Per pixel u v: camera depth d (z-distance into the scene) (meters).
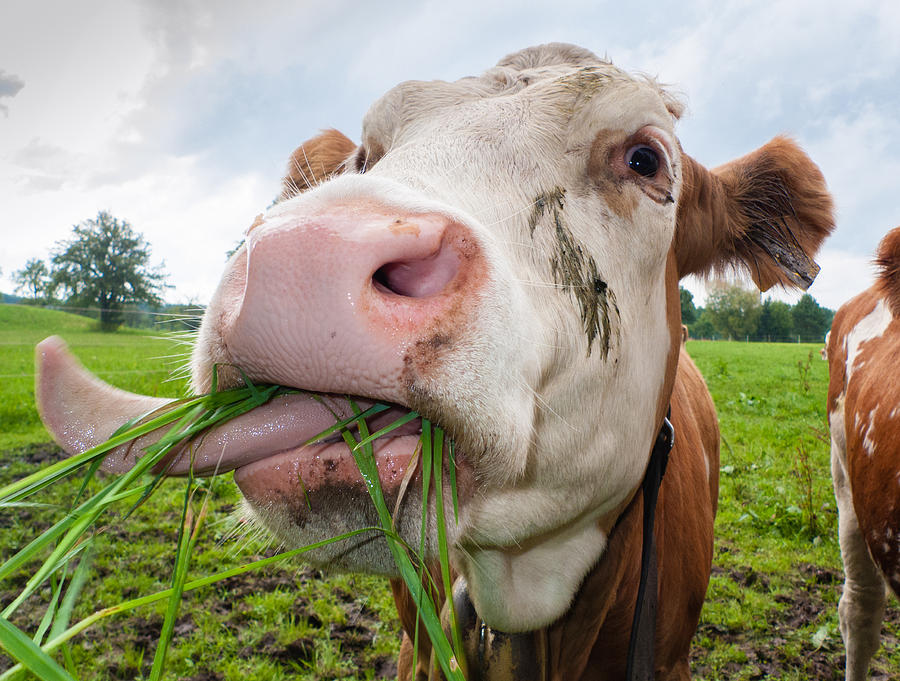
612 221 0.55
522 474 0.46
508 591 0.62
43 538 0.33
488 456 0.40
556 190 0.52
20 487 0.36
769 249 0.83
